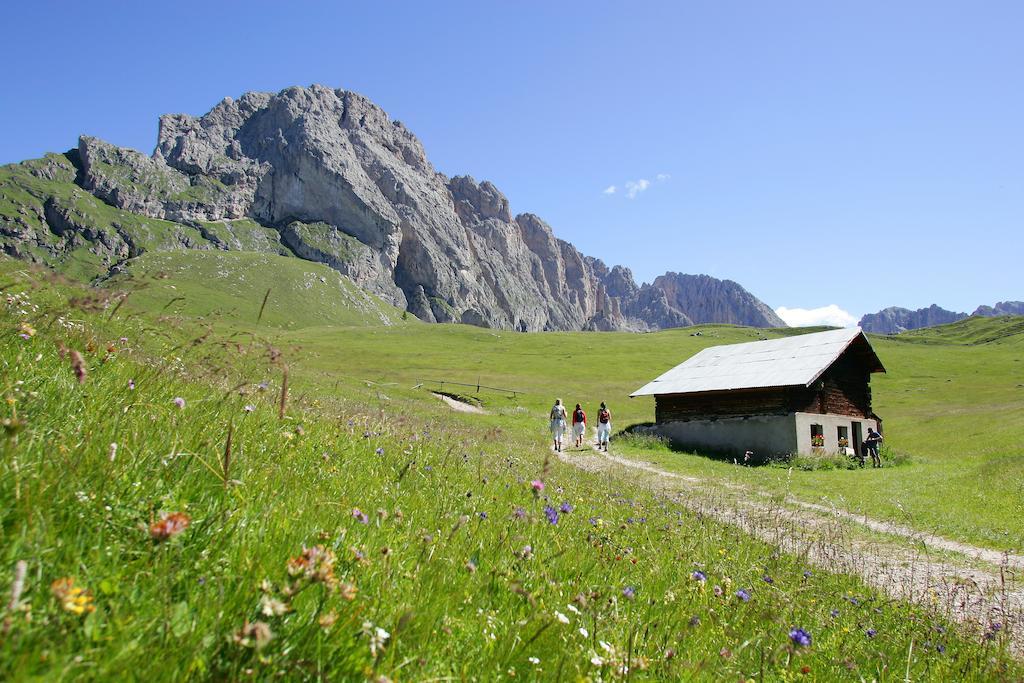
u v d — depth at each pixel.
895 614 8.52
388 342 159.12
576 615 4.28
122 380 5.56
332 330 186.62
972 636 8.12
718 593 5.86
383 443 10.39
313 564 2.48
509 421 53.66
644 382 104.62
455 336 178.00
